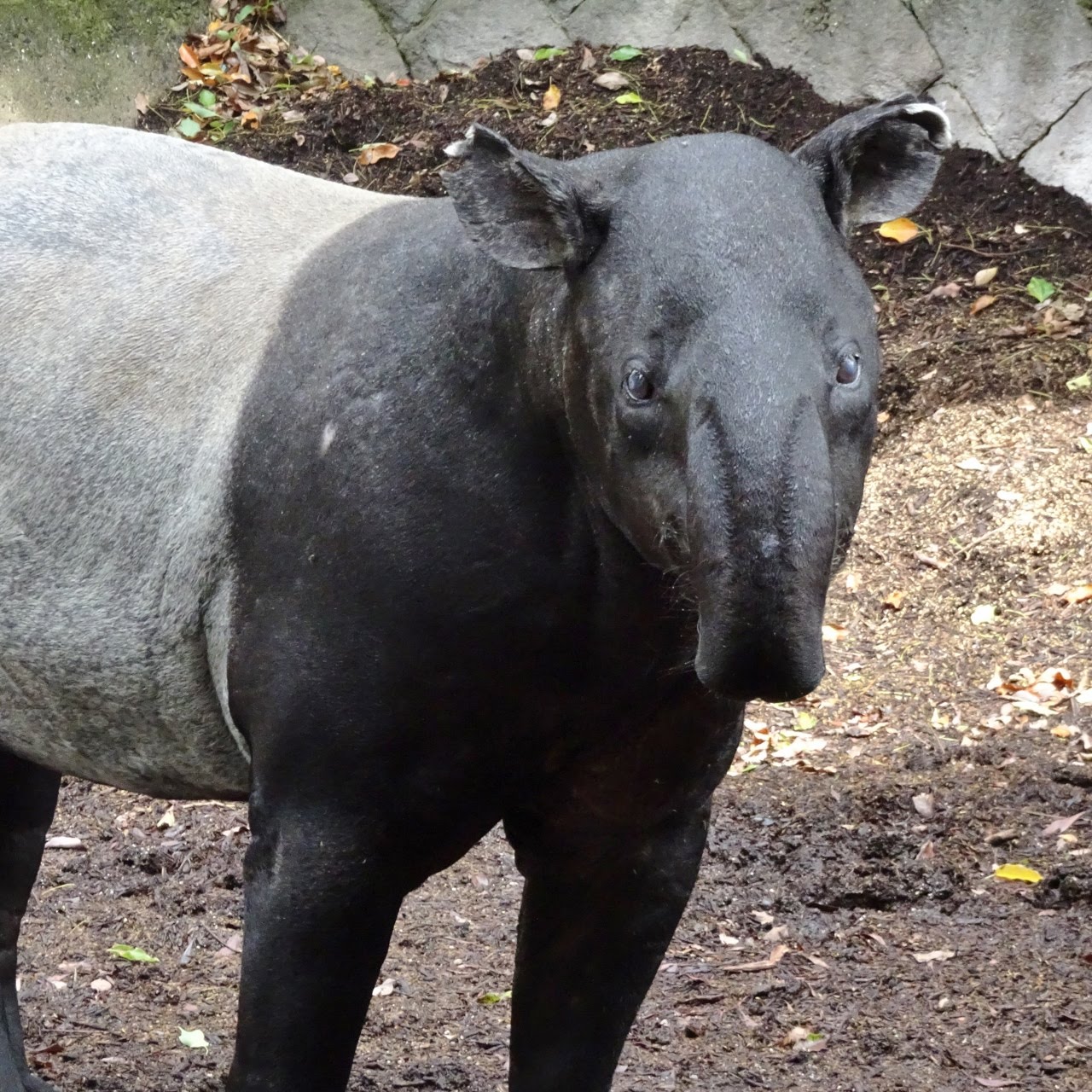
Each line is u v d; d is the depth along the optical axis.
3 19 13.48
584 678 4.20
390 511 4.12
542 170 3.71
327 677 4.22
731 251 3.51
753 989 6.85
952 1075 6.19
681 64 14.42
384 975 7.01
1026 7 13.47
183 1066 6.30
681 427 3.42
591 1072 4.93
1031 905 7.49
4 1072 5.81
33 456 4.66
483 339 4.09
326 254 4.57
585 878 4.74
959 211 13.47
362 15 14.98
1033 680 9.48
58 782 5.96
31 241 4.84
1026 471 11.10
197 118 14.30
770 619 3.23
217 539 4.44
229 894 7.78
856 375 3.51
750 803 8.38
